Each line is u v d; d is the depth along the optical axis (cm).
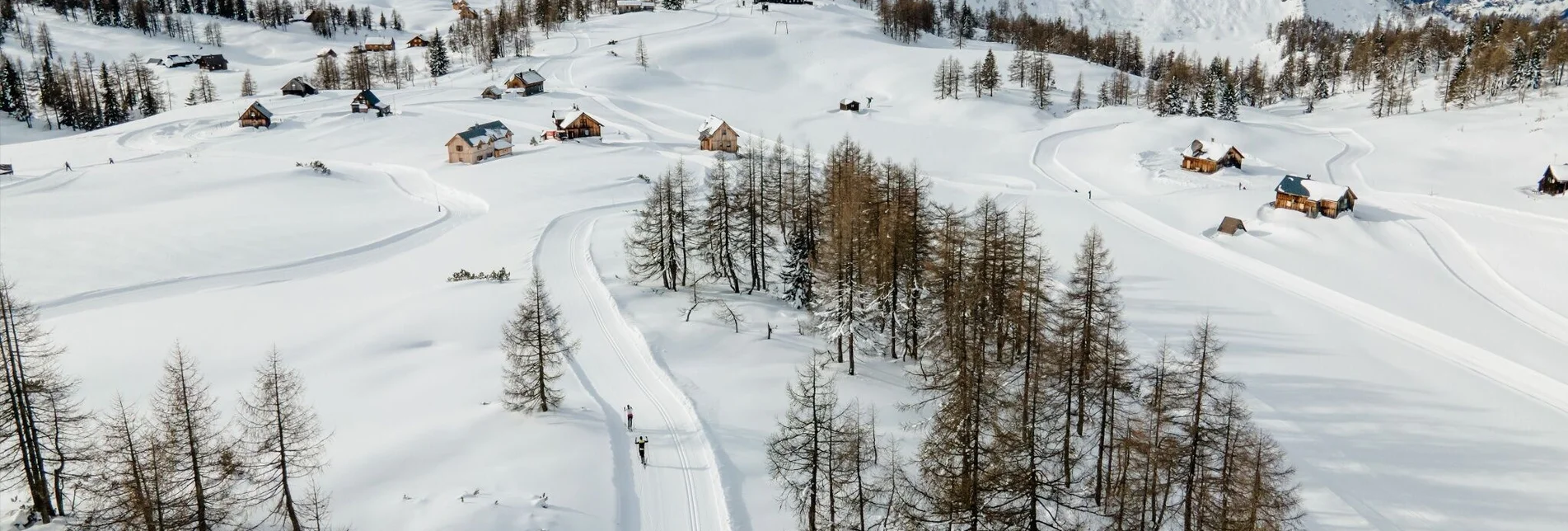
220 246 10000
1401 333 7694
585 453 5078
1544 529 4809
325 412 5700
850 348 6369
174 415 4038
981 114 19375
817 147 16412
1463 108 17162
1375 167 13962
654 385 6178
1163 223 11056
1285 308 8238
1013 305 5397
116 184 12912
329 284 8869
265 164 14350
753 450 5250
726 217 7931
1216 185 13150
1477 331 7625
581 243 9775
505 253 9519
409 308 7625
